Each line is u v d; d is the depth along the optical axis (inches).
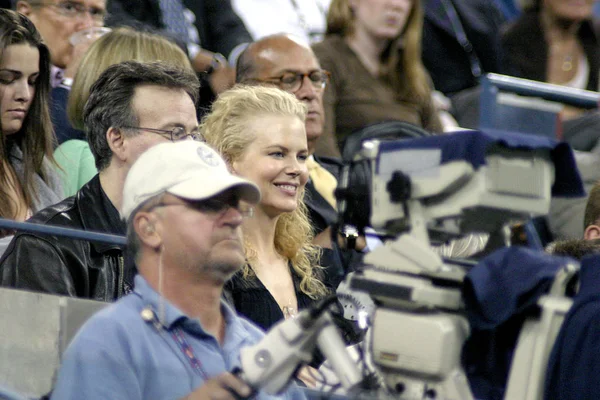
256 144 579.2
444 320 404.5
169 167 428.8
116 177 569.9
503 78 866.1
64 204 568.4
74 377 400.8
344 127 839.7
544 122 864.9
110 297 544.4
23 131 648.4
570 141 862.5
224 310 443.8
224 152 582.2
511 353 429.7
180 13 909.2
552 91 868.0
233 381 368.5
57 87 765.3
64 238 543.2
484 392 430.6
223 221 425.1
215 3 937.5
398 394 410.3
